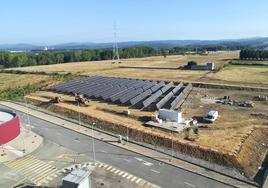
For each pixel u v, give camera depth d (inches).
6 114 2674.7
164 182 1780.3
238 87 4505.4
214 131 2588.6
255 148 2288.4
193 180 1797.5
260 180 1814.7
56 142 2463.1
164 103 3553.2
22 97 4291.3
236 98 3897.6
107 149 2299.5
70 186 1571.1
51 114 3348.9
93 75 6077.8
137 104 3540.8
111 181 1798.7
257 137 2487.7
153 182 1780.3
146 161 2070.6
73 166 2012.8
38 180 1839.3
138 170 1937.7
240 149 2161.7
